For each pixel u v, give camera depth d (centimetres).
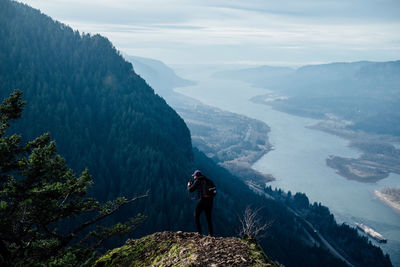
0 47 15938
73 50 19112
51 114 12275
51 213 1055
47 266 983
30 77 14575
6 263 953
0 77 13700
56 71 16512
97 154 11994
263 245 9431
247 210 1692
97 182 10325
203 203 1104
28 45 17100
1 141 1078
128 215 9000
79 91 16188
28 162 1096
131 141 12600
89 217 5975
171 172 11500
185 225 8569
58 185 1113
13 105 1138
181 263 870
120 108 15188
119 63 19912
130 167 11431
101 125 14375
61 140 11506
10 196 1020
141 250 1071
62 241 1088
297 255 10750
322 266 11044
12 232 982
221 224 8762
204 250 920
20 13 19525
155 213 8681
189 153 17012
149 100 18188
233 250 916
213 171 18750
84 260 1054
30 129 11388
